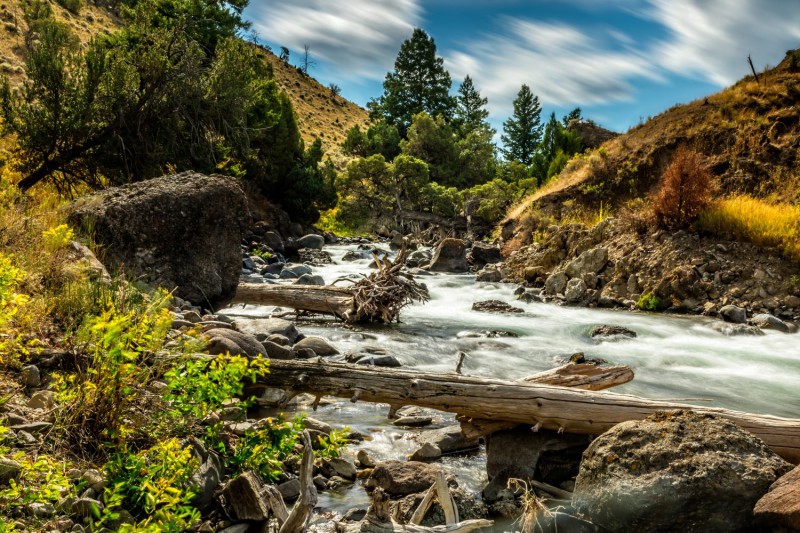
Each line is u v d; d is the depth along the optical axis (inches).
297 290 522.6
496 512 192.4
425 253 1049.5
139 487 155.4
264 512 172.2
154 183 444.1
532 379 241.9
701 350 463.8
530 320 570.9
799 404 327.9
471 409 220.8
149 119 760.3
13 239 291.0
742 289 611.8
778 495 150.3
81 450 173.5
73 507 148.1
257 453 191.2
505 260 971.3
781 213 677.9
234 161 1139.9
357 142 2484.0
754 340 503.5
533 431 217.0
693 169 698.8
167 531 138.6
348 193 1699.1
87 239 370.3
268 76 1425.9
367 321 517.3
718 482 157.9
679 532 158.9
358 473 213.8
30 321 224.8
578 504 177.8
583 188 1093.8
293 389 235.8
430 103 3181.6
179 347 208.1
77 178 719.1
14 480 144.6
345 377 230.8
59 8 2529.5
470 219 1489.9
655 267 668.7
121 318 173.8
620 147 1136.8
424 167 1673.2
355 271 901.2
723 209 685.3
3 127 652.1
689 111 1117.1
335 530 171.6
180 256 427.5
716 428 173.2
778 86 1037.2
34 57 660.7
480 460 235.5
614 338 492.1
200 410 192.2
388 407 289.1
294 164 1393.9
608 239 757.3
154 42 787.4
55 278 265.7
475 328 511.8
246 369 196.7
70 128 654.5
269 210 1291.8
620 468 169.5
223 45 846.5
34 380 202.2
